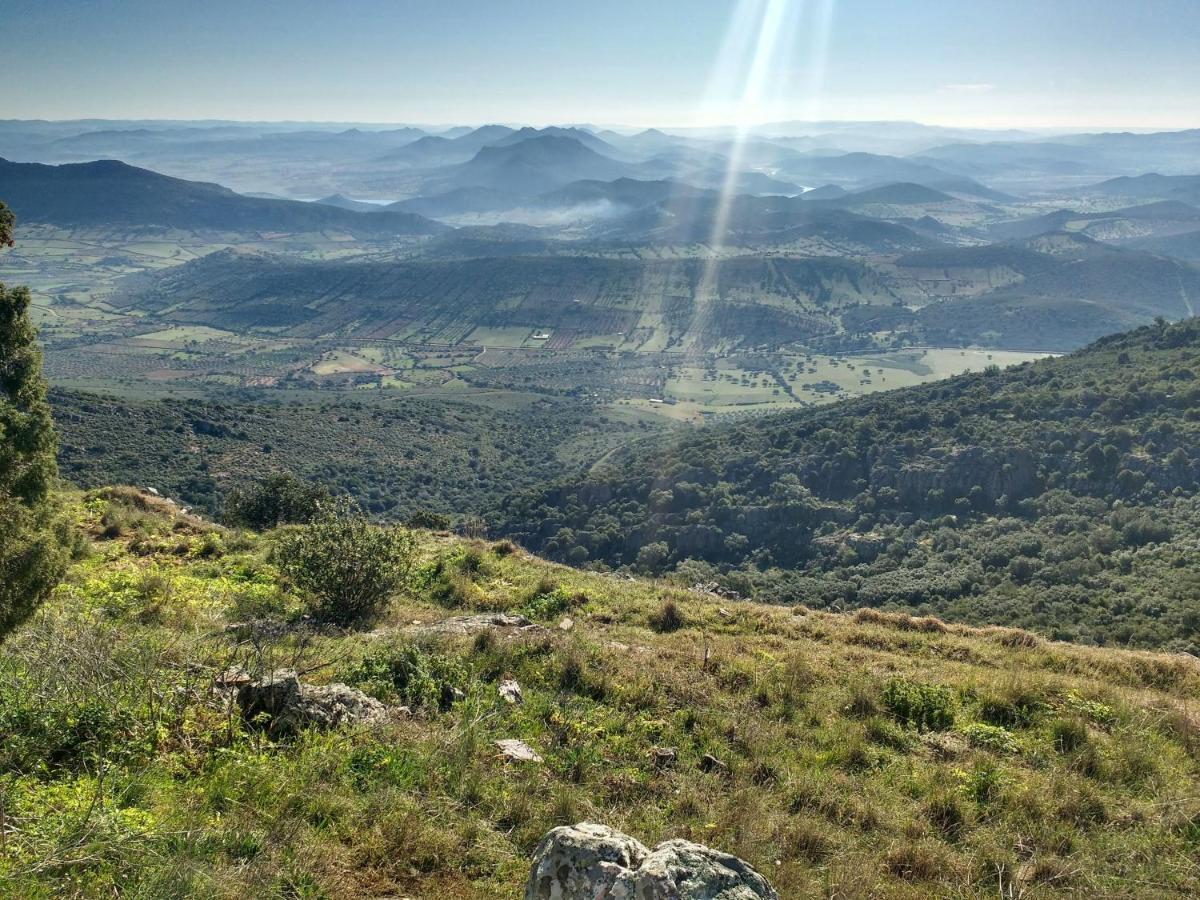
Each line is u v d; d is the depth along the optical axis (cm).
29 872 415
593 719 853
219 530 2152
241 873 455
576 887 390
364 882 488
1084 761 808
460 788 627
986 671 1162
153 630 1036
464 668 969
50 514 659
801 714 922
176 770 587
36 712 618
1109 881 578
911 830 653
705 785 704
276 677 761
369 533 1432
